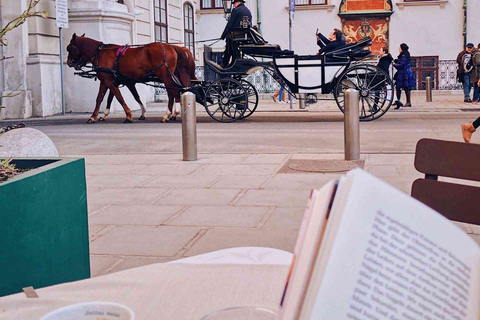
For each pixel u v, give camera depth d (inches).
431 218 22.1
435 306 21.6
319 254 21.0
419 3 953.5
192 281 44.6
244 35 461.1
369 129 393.1
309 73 454.3
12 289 78.7
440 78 948.0
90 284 45.1
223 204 188.1
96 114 508.1
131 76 482.3
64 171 91.6
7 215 77.2
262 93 903.7
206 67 487.2
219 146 329.1
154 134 399.9
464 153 71.5
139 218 173.0
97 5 638.5
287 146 321.1
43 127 474.0
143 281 45.0
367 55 450.3
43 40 621.9
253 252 53.2
